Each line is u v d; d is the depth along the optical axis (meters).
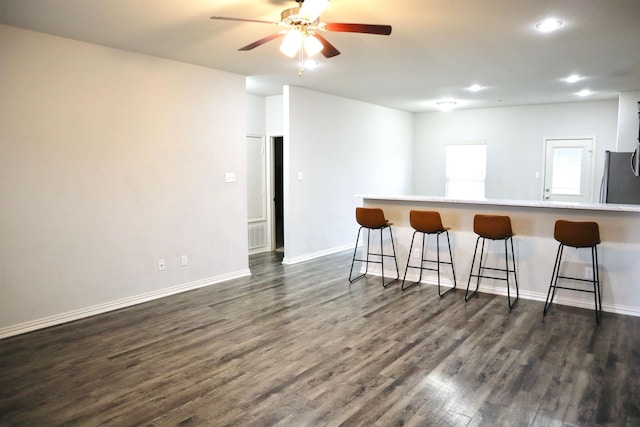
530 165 8.23
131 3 3.11
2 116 3.57
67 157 3.97
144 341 3.59
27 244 3.77
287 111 6.23
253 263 6.54
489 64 4.91
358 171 7.82
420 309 4.37
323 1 2.55
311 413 2.52
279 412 2.54
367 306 4.47
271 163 7.40
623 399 2.65
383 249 5.72
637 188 6.00
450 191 9.16
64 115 3.94
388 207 5.61
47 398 2.71
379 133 8.33
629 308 4.21
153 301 4.67
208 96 5.14
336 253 7.29
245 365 3.14
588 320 4.03
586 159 7.72
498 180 8.58
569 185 7.92
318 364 3.15
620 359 3.20
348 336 3.67
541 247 4.61
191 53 4.46
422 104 8.13
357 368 3.08
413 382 2.88
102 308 4.29
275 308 4.42
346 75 5.54
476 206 4.96
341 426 2.39
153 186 4.65
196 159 5.06
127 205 4.44
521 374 2.98
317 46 3.12
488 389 2.78
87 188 4.13
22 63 3.66
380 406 2.59
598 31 3.71
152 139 4.61
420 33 3.79
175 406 2.61
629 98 6.59
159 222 4.73
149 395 2.74
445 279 5.25
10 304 3.70
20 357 3.30
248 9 3.24
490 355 3.28
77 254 4.09
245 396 2.72
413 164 9.52
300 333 3.75
